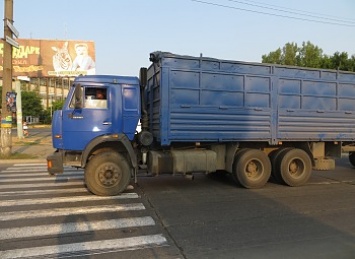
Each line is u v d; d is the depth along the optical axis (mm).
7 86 15977
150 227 6074
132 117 8773
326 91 10477
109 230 5902
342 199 8250
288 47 48031
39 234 5680
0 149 16250
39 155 17547
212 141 9344
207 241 5387
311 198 8344
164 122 8734
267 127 9742
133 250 5020
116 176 8375
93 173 8266
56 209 7168
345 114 10766
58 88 94438
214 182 10375
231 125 9367
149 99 9844
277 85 9852
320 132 10398
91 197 8242
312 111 10281
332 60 30562
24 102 73062
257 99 9648
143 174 9281
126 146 8539
